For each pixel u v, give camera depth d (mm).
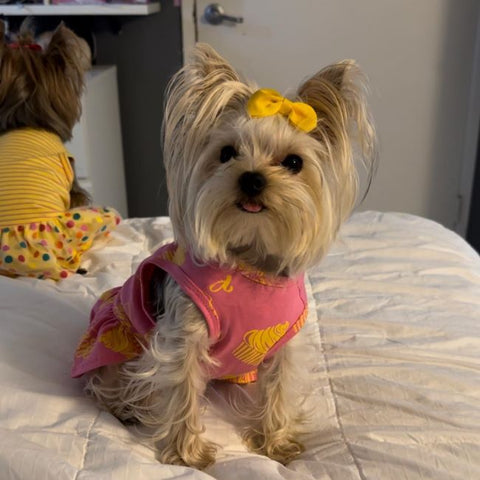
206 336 1126
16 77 2096
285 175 1102
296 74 3061
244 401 1314
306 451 1189
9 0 2646
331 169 1162
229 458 1166
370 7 2941
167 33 3086
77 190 2168
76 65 2217
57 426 1110
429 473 1031
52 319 1437
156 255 1233
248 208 1085
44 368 1278
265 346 1174
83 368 1227
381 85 3053
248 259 1164
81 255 1872
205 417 1270
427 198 3217
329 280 1674
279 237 1130
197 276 1118
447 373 1300
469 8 2910
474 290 1653
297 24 2982
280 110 1095
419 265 1762
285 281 1160
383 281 1677
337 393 1277
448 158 3143
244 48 3039
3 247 1768
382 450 1094
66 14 2740
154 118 3244
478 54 2957
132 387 1242
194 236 1122
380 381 1278
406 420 1177
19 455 966
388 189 3217
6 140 2037
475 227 3088
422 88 3045
